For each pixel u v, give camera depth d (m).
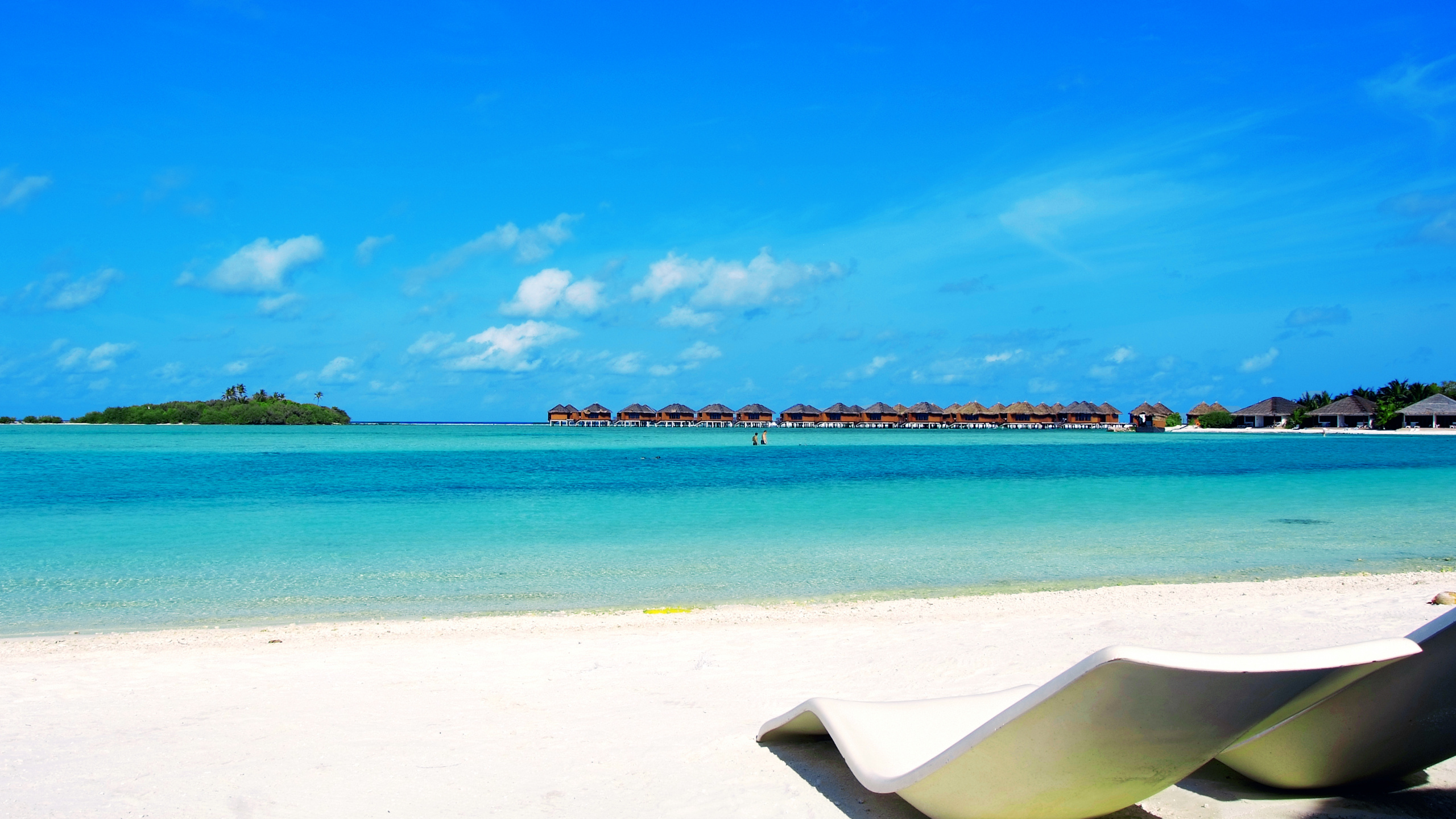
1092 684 2.39
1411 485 28.34
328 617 9.41
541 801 3.63
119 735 4.59
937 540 15.54
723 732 4.58
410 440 93.69
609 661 6.52
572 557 13.67
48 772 3.98
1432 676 3.01
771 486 29.00
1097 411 155.12
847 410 161.88
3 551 14.38
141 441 79.00
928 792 2.96
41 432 121.81
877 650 6.73
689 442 88.12
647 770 3.99
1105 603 9.49
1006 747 2.65
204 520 18.88
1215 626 7.42
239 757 4.21
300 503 23.09
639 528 17.34
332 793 3.72
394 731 4.66
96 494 25.88
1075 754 2.60
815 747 4.28
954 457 53.06
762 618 8.97
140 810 3.53
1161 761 2.65
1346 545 14.66
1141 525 17.72
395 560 13.34
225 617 9.38
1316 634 7.04
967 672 5.91
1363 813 3.39
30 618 9.33
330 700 5.38
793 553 13.98
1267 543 14.98
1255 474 34.91
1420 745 3.29
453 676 6.05
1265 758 3.50
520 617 9.24
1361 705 3.13
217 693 5.59
